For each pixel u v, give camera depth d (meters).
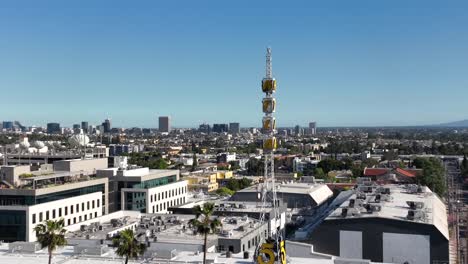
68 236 110.31
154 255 89.31
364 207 130.62
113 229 117.88
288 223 158.88
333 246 116.94
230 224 124.00
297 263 86.00
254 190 191.50
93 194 159.75
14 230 128.88
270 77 84.62
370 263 84.06
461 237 171.12
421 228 112.06
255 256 81.38
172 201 197.62
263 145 87.00
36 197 135.50
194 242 102.56
